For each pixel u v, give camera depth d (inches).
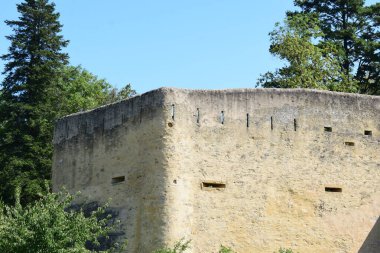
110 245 1028.5
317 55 1738.4
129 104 1093.1
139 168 1042.1
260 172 1049.5
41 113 1481.3
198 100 1055.0
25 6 1551.4
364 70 1878.7
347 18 1920.5
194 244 988.6
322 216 1056.2
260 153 1058.1
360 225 1071.0
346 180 1085.1
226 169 1037.8
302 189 1059.3
